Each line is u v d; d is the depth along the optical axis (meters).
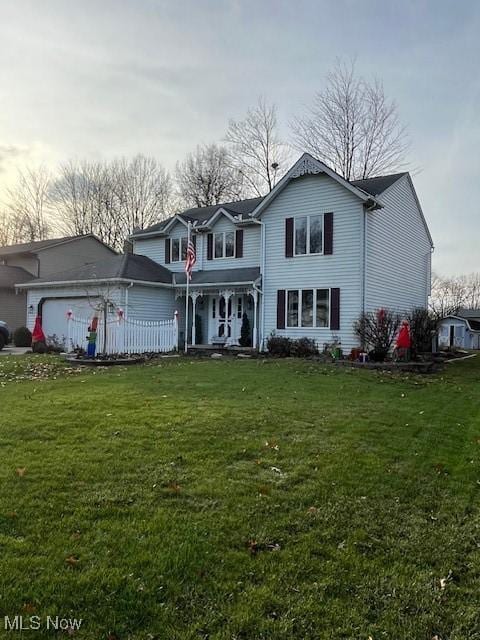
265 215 18.97
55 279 21.70
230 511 3.74
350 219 16.89
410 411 7.71
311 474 4.61
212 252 21.52
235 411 6.94
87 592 2.68
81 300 20.73
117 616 2.51
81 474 4.34
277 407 7.38
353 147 30.75
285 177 18.08
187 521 3.53
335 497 4.12
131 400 7.57
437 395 9.71
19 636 2.33
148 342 16.92
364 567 3.09
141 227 43.00
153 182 42.88
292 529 3.53
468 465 5.15
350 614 2.64
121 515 3.59
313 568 3.04
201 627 2.47
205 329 21.64
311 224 17.80
